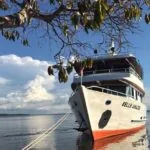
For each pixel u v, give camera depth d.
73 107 29.02
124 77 27.89
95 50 7.41
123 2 6.22
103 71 28.77
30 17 5.95
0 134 36.69
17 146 25.50
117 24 6.95
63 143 26.27
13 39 7.51
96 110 25.69
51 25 7.07
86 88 24.95
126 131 29.84
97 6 4.91
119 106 27.62
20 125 59.81
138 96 33.28
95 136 26.06
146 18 6.13
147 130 37.50
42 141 27.88
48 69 6.38
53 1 5.96
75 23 5.48
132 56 27.69
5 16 5.38
